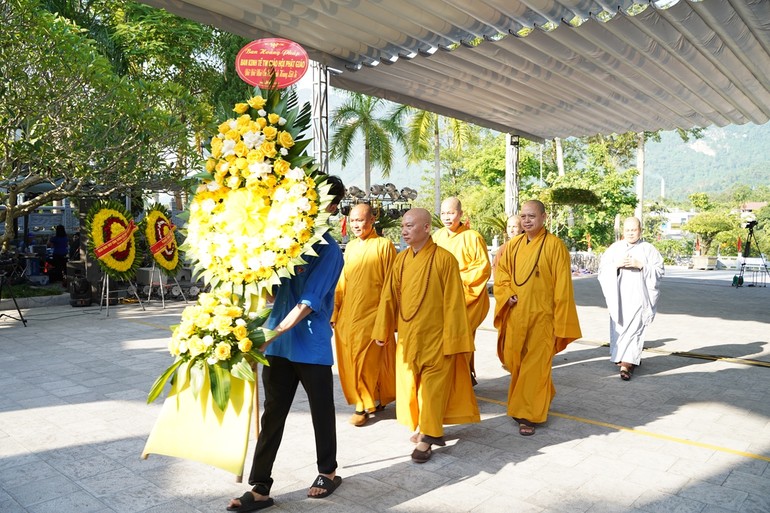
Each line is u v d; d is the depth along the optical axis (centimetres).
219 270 320
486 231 3275
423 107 1145
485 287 575
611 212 2808
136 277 1253
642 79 952
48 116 1006
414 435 457
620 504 351
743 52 786
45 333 872
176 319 1007
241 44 1877
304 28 741
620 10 673
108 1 1742
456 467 404
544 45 805
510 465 408
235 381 310
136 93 1055
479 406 548
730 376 663
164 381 318
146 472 388
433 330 422
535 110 1211
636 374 673
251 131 321
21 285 1362
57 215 1961
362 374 486
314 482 359
